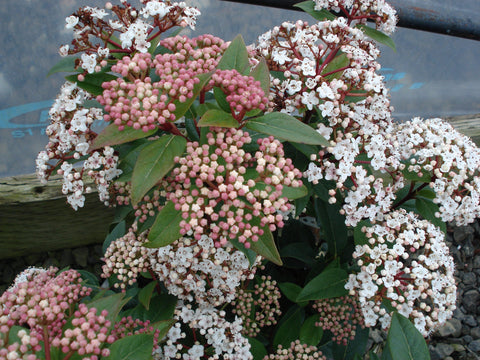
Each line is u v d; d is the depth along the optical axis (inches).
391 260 12.8
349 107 13.6
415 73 31.8
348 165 12.7
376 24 15.6
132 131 10.3
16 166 23.9
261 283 16.8
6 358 8.4
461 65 32.8
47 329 9.5
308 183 14.4
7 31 23.5
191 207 10.7
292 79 14.4
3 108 23.8
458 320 24.5
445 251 13.6
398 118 31.3
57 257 25.0
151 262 13.7
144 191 9.7
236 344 13.9
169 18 12.8
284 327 16.9
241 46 12.0
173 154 10.3
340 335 17.4
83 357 9.3
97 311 10.1
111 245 14.6
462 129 28.0
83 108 12.9
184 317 14.0
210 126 11.3
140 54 11.3
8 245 23.2
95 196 22.4
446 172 14.2
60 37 24.3
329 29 13.7
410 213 14.2
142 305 14.6
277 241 19.9
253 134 12.6
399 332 10.9
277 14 27.5
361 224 14.3
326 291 14.6
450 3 27.0
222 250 12.6
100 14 12.3
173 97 10.4
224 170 11.2
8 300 10.1
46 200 21.7
